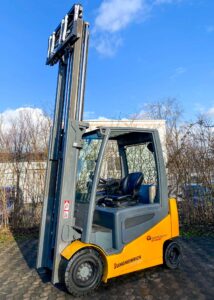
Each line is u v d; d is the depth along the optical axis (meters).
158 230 4.47
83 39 4.39
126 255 4.07
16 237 7.18
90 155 4.39
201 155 7.83
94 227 4.21
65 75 4.66
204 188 7.77
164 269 4.73
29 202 7.98
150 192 4.66
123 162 5.46
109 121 9.67
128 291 3.99
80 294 3.82
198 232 7.11
